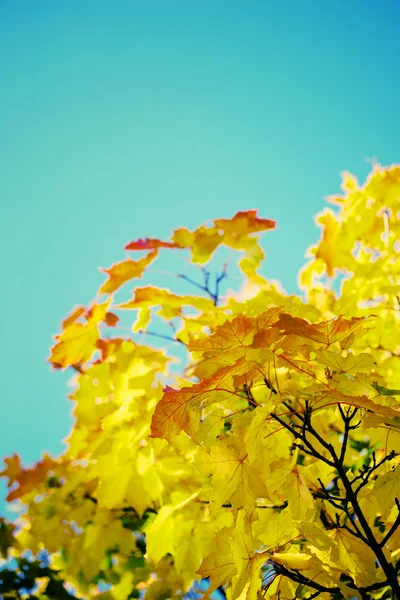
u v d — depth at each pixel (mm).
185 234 2271
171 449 2176
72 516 2352
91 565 2322
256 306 2219
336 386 1921
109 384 2260
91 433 2227
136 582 2318
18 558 2369
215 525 2135
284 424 1964
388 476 1935
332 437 2123
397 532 2008
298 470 2021
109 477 2193
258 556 1916
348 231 2305
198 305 2225
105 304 2244
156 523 2143
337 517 1997
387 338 2215
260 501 2105
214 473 1953
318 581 1949
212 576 1941
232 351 1923
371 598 2068
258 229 2285
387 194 2307
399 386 2197
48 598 2357
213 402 1947
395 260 2281
